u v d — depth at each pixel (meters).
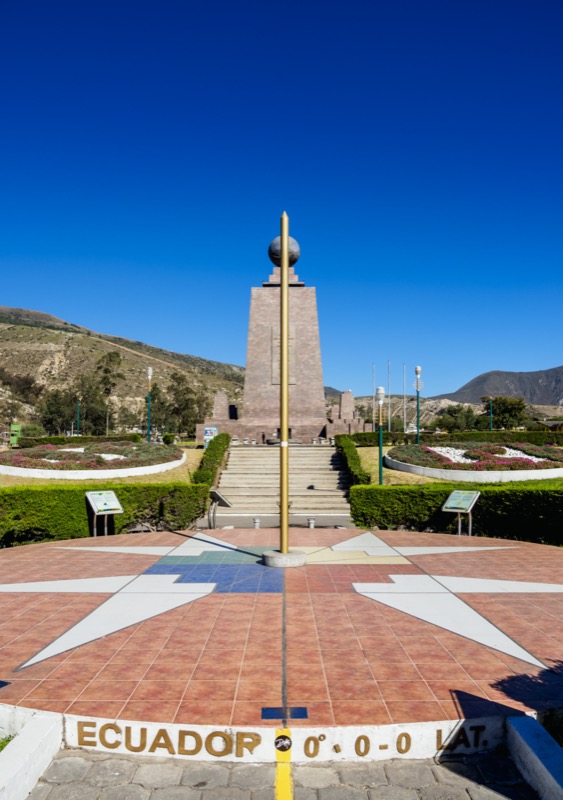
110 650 8.27
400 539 17.22
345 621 9.51
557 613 9.96
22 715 6.50
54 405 93.56
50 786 5.68
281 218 13.08
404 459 31.36
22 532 17.66
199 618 9.68
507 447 35.91
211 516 21.92
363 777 5.84
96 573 12.84
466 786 5.70
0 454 32.47
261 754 6.06
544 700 6.68
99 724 6.27
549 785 5.27
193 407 106.19
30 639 8.72
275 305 46.00
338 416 50.44
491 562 13.95
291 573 12.77
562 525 16.94
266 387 45.47
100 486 18.75
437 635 8.86
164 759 6.15
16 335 175.00
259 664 7.75
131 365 160.00
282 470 13.61
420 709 6.48
